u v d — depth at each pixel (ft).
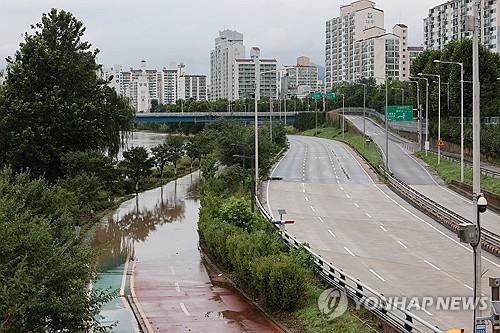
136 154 251.39
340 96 540.93
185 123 454.40
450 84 286.25
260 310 87.76
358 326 71.36
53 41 191.72
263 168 232.73
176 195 244.63
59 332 57.72
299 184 216.33
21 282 48.34
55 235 69.21
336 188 207.21
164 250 139.33
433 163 256.52
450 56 297.12
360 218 156.15
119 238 155.94
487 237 124.36
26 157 175.52
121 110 207.92
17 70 182.29
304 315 78.89
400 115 292.40
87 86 193.57
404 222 151.23
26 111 175.83
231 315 86.17
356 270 104.83
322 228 143.13
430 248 123.03
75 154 175.42
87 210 171.12
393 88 492.54
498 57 289.53
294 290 81.56
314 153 328.49
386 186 210.59
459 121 289.33
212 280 108.68
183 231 166.09
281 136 347.97
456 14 507.30
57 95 180.65
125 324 82.94
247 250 94.68
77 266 57.47
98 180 178.19
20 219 56.39
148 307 91.35
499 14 453.17
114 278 111.55
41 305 50.80
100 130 188.96
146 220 184.96
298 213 161.89
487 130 251.19
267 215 138.51
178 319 84.79
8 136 176.55
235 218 122.72
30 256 54.13
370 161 271.28
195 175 313.12
